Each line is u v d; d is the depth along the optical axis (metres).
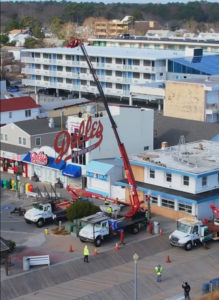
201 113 99.44
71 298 46.66
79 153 73.62
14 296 47.44
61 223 63.06
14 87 165.25
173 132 85.94
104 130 75.19
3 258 53.31
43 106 107.88
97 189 73.00
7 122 100.94
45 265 52.19
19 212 66.69
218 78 108.19
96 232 56.22
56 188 76.88
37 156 78.94
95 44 187.00
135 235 59.22
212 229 56.81
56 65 150.62
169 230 60.41
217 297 45.09
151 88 115.00
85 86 145.25
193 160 66.00
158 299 46.09
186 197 61.91
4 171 85.25
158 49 154.12
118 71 138.88
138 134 79.12
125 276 50.28
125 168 61.12
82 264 52.53
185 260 53.25
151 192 64.94
